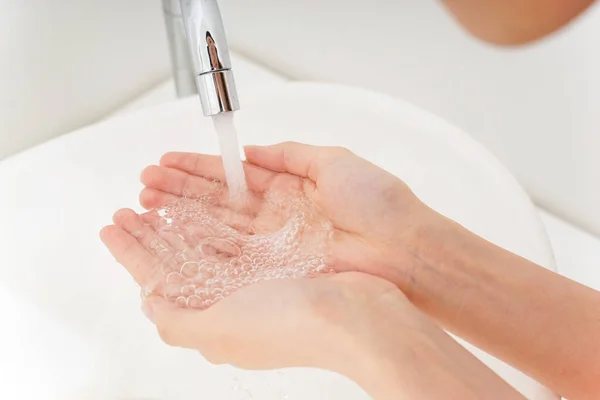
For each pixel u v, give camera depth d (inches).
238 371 32.2
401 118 33.0
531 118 34.8
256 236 32.3
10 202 30.8
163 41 36.7
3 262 30.5
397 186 29.9
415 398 24.6
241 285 29.8
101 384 31.7
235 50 39.3
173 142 33.9
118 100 36.1
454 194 32.4
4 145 32.8
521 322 28.0
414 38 35.3
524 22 15.8
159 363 32.4
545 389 27.8
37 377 30.5
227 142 30.3
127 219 31.1
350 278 28.9
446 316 29.5
